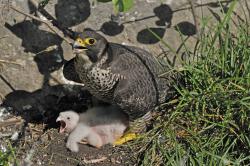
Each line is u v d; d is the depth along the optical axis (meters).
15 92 12.30
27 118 12.21
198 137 10.92
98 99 12.09
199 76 11.49
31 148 11.25
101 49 10.66
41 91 12.30
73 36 11.80
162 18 12.38
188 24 12.42
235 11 12.52
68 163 10.99
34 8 12.02
